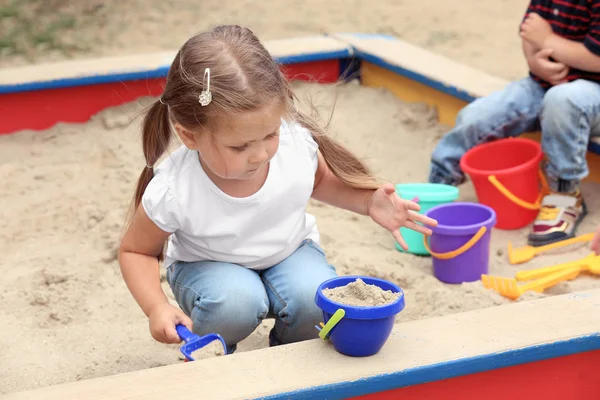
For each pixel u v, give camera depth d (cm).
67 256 332
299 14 675
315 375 193
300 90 477
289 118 222
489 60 568
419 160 415
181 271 242
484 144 372
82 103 453
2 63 576
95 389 191
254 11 681
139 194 241
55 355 262
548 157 345
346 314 192
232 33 216
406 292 298
